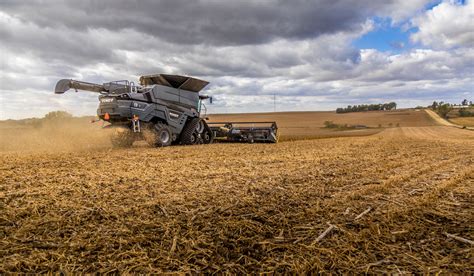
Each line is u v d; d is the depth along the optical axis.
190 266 2.19
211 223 3.06
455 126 92.19
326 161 8.26
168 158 8.81
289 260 2.27
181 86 15.49
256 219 3.21
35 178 5.49
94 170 6.43
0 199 4.00
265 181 5.28
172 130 15.10
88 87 14.02
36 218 3.25
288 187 4.79
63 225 3.03
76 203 3.81
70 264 2.21
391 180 5.27
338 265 2.20
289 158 8.97
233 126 19.75
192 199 4.02
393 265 2.20
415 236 2.75
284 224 3.04
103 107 13.24
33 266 2.21
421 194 4.36
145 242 2.59
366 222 3.09
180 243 2.57
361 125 103.75
